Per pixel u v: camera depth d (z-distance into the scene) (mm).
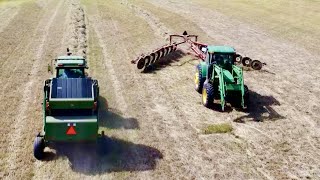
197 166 12477
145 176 11727
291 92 19641
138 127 14820
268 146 14023
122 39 28391
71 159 12367
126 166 12195
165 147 13508
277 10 44156
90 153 12781
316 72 23344
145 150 13219
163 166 12320
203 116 16172
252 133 14914
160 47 24719
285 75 22438
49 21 33438
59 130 11508
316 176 12352
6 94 17125
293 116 16672
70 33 28812
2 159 12156
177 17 38188
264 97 18703
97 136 11891
